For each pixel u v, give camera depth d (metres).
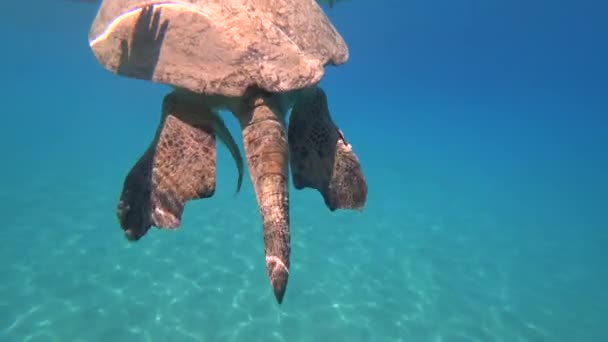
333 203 0.92
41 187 4.59
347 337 2.61
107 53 0.84
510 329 2.97
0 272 2.89
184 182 0.81
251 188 4.81
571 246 4.54
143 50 0.81
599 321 3.21
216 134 0.89
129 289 2.80
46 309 2.57
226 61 0.79
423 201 5.34
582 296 3.55
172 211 0.79
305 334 2.58
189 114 0.85
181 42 0.80
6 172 5.00
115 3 0.87
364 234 4.02
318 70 0.83
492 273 3.68
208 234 3.60
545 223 5.14
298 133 0.95
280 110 0.81
